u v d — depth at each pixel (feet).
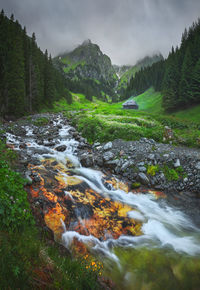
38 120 91.30
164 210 27.99
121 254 17.37
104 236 19.21
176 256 17.88
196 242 20.68
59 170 33.35
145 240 20.15
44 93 178.29
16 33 116.88
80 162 41.06
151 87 359.25
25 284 7.92
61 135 66.33
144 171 38.65
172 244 19.90
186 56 175.52
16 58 103.50
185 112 157.69
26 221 14.05
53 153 43.93
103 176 35.94
